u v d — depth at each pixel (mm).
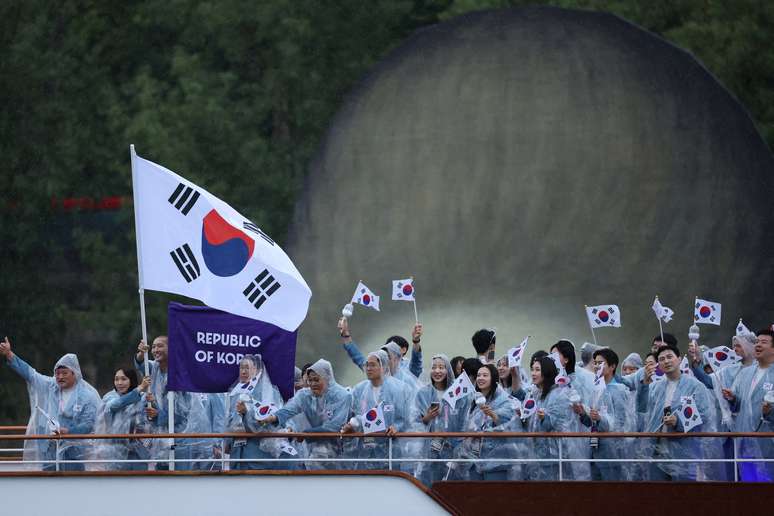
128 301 120812
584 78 107000
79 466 54938
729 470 55812
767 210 104625
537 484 53406
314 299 105688
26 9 125500
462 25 114812
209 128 117688
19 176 123250
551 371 53906
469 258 101812
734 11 122688
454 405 52844
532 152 104500
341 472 52906
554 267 100375
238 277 53469
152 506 52469
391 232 105500
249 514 52562
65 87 123812
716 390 57125
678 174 103750
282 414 53219
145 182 53625
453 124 107125
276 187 119812
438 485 53094
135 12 127938
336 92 125562
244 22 123562
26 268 126250
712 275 101000
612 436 52906
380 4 128000
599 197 102688
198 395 54844
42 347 126250
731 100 110312
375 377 54344
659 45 110938
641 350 97438
